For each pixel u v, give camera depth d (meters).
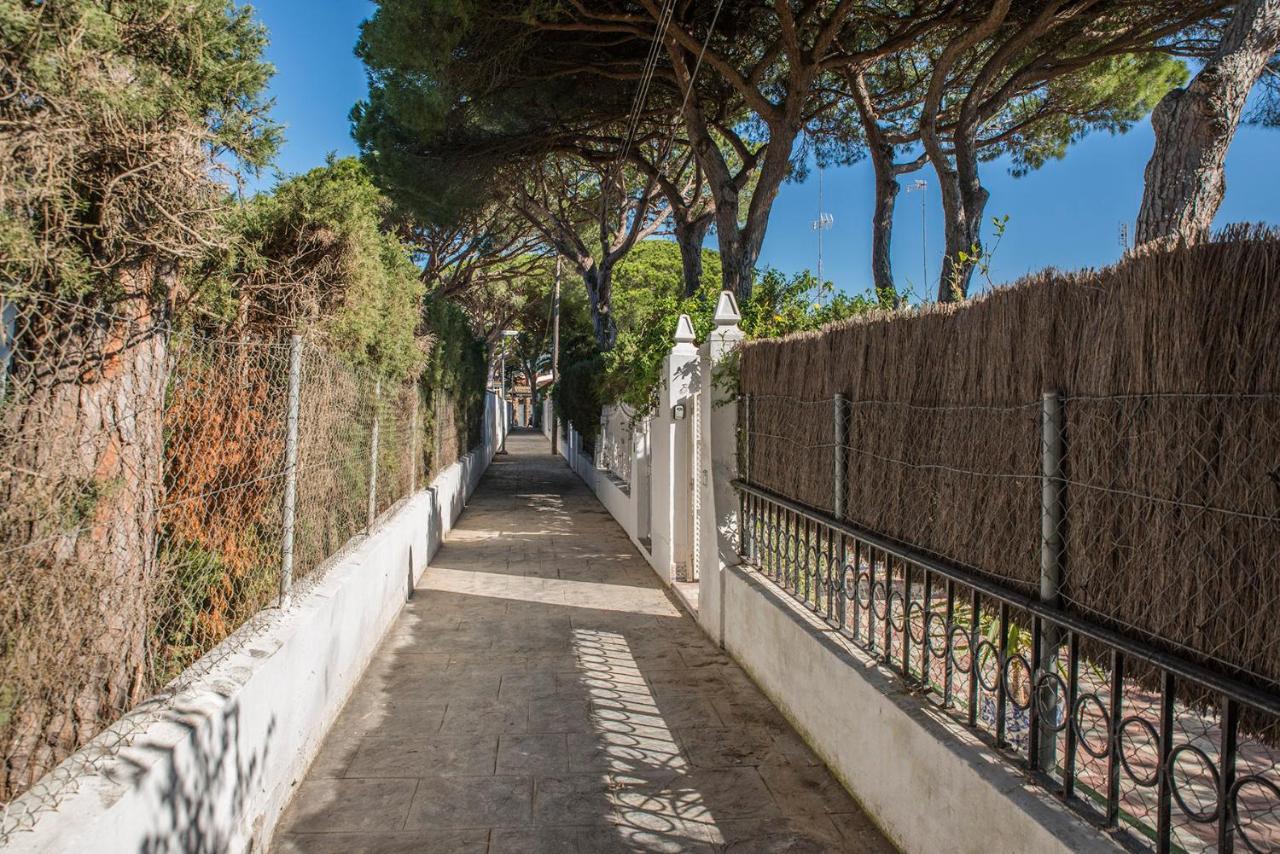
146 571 2.57
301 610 4.00
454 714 4.66
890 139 13.38
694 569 7.99
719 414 6.14
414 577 7.96
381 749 4.15
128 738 2.30
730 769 3.91
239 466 3.53
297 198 4.64
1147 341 2.10
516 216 18.91
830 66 9.77
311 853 3.16
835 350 4.14
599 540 11.22
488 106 11.43
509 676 5.35
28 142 1.92
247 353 3.81
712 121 12.09
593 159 13.38
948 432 3.06
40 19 1.92
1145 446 2.10
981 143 13.10
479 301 30.92
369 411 6.20
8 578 1.86
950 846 2.69
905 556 3.27
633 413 11.40
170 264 2.69
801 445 4.63
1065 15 8.97
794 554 4.78
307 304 4.70
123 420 2.40
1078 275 2.37
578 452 21.17
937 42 11.23
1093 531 2.28
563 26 9.42
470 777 3.83
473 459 17.41
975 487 2.88
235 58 2.68
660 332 9.55
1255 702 1.71
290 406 3.96
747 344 5.73
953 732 2.84
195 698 2.70
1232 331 1.85
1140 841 2.11
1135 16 9.88
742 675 5.35
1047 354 2.49
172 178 2.38
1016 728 2.72
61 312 2.20
